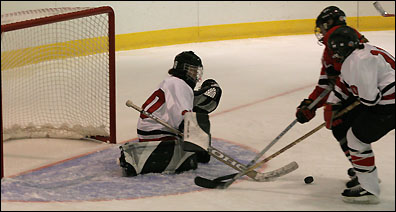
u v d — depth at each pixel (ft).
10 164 52.44
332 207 38.81
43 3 117.19
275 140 43.65
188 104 47.85
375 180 39.55
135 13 133.49
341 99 42.27
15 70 81.25
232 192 42.42
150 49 134.21
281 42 145.48
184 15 142.82
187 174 47.73
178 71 48.24
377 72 37.73
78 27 101.71
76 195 42.01
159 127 48.55
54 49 96.89
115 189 43.47
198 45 141.08
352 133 39.55
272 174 45.34
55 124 64.28
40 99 77.56
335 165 50.24
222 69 107.86
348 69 37.88
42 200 40.70
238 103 78.69
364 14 163.84
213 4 147.02
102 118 66.95
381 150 54.39
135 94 85.76
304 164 50.65
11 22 54.70
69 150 57.31
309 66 110.42
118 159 49.37
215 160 52.11
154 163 47.32
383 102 38.42
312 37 154.92
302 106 43.73
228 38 150.82
